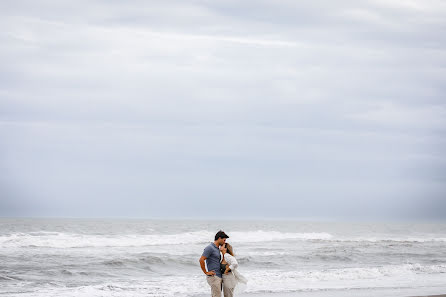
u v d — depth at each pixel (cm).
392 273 2077
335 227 10306
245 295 1470
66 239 3394
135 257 2511
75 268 2088
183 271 2167
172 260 2342
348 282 1816
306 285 1720
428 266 2277
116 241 3519
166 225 9019
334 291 1556
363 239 5084
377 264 2520
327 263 2528
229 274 1027
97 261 2311
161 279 1884
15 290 1554
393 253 3017
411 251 3291
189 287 1647
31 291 1539
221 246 1049
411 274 2062
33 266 2083
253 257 2652
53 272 1939
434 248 3603
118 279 1877
